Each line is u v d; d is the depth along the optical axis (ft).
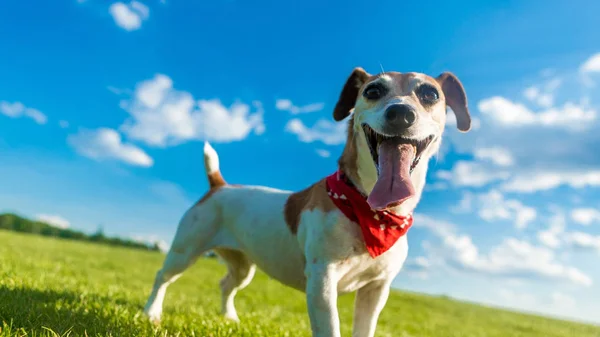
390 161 1.26
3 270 2.44
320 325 1.32
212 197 1.92
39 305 1.67
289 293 5.52
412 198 1.38
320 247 1.36
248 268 2.18
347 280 1.43
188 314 2.18
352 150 1.37
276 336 1.85
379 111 1.26
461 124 1.59
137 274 5.22
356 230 1.35
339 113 1.58
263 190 1.82
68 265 4.47
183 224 1.93
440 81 1.60
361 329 1.52
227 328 1.81
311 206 1.44
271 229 1.63
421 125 1.24
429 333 3.96
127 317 1.75
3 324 1.26
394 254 1.41
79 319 1.54
